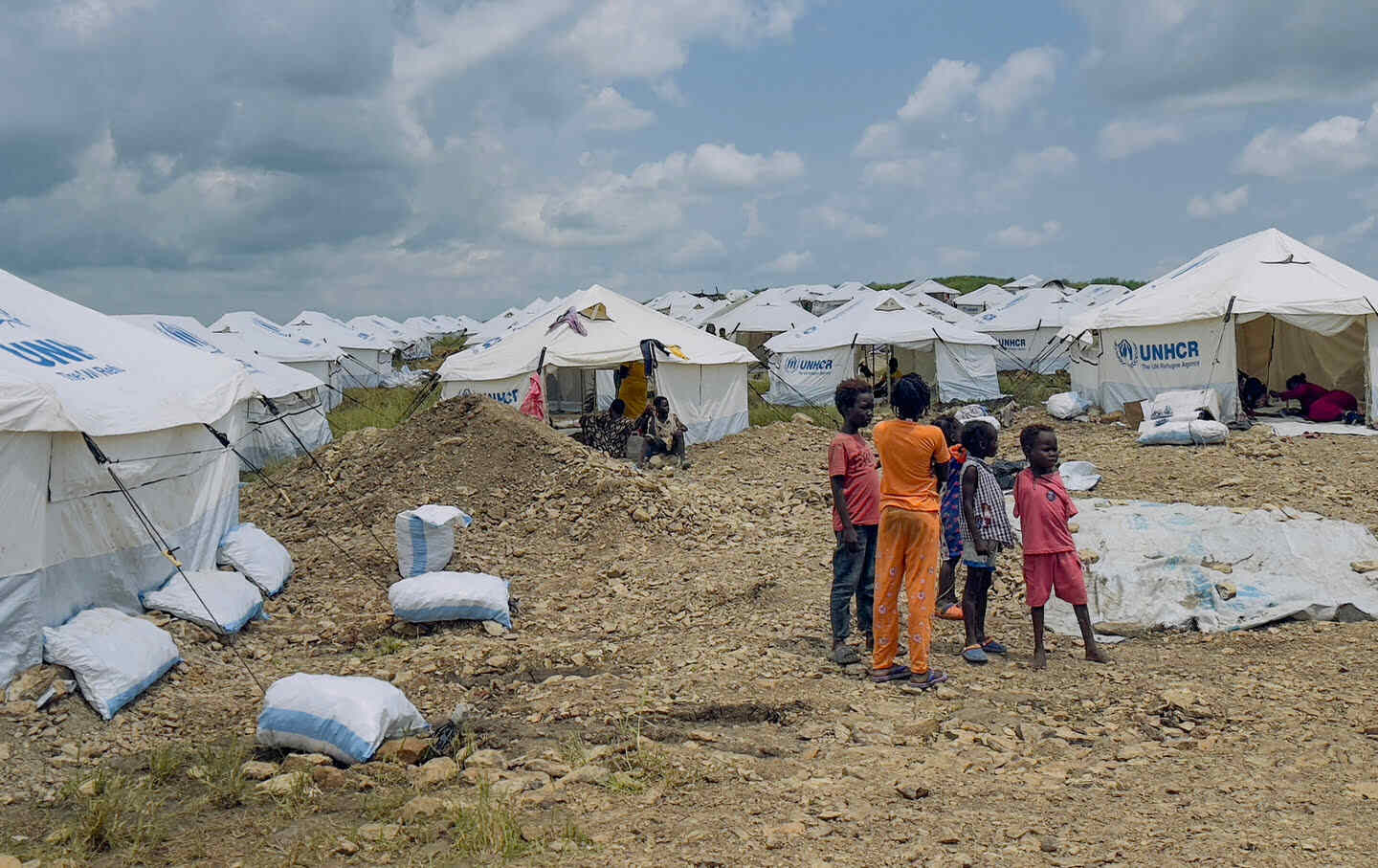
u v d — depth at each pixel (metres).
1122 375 21.16
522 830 4.35
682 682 6.64
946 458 6.41
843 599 6.94
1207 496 12.42
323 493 14.41
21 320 8.63
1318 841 4.05
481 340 49.84
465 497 13.02
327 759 5.35
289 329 36.84
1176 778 4.84
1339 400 19.23
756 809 4.54
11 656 6.34
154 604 8.04
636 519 11.62
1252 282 19.14
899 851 4.08
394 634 8.38
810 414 26.06
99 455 7.25
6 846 4.46
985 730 5.64
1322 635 7.27
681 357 20.42
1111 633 7.61
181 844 4.40
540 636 8.23
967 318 43.75
